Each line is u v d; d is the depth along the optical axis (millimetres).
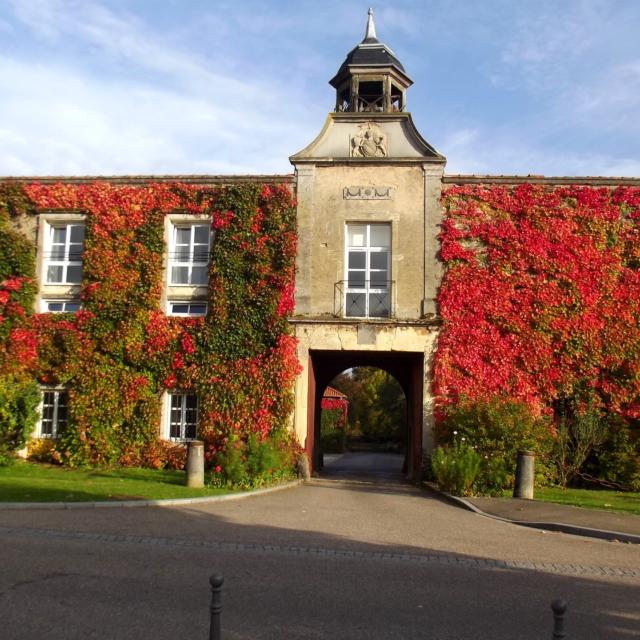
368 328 21281
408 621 6730
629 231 21391
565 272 21078
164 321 21750
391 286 21625
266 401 20812
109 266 22188
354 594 7543
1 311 22234
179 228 22828
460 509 14508
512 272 21234
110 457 21250
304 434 21000
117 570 8203
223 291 21562
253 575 8156
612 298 20953
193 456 16484
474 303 21125
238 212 21906
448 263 21469
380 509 14086
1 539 9625
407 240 21750
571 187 21625
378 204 21938
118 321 21953
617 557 9734
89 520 11375
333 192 22078
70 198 22766
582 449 19828
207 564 8609
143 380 21578
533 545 10492
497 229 21453
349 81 24375
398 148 22297
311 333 21406
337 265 21719
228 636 6191
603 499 16109
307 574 8289
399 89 24562
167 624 6453
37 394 21078
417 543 10352
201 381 21250
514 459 18094
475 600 7449
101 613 6707
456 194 21812
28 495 13633
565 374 20625
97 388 21641
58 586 7512
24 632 6188
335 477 22906
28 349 22078
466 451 17078
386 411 53938
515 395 20562
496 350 20844
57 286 22750
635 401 20484
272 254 21688
